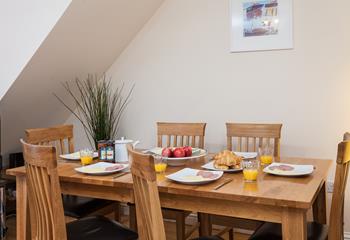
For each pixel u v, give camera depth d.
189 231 2.69
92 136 3.74
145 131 3.65
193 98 3.41
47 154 1.69
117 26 3.30
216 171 2.01
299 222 1.55
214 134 3.35
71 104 3.83
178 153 2.24
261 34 3.10
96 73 3.70
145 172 1.50
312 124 2.98
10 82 3.02
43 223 1.85
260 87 3.14
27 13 2.88
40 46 2.88
